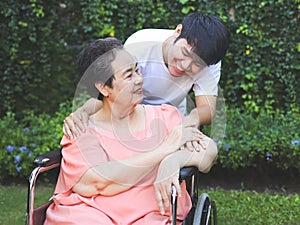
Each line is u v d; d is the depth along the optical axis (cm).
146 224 262
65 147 287
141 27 560
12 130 527
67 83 579
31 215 271
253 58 557
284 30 555
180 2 554
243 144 518
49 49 570
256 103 565
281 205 472
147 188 276
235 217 445
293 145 509
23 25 558
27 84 572
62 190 284
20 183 529
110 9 562
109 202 273
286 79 557
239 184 538
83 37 573
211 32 290
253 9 550
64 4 572
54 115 579
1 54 562
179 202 280
